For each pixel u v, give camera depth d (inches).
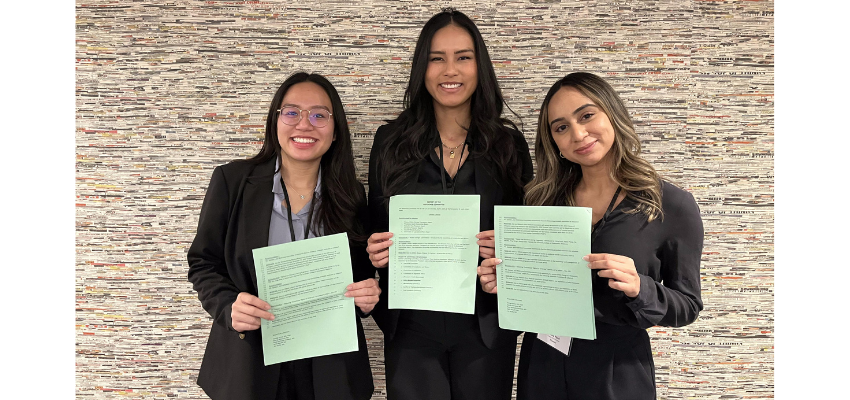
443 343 55.5
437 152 58.7
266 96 72.2
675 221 45.8
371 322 74.0
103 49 71.4
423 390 55.6
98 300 73.5
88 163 72.4
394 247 53.6
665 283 47.6
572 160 48.5
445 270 52.5
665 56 70.9
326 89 54.6
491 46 71.9
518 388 53.2
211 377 52.2
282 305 48.9
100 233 73.0
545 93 72.1
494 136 56.7
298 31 71.6
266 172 53.6
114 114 72.0
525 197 54.1
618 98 47.8
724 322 72.7
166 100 72.0
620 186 47.7
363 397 54.4
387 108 72.8
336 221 53.4
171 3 71.1
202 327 74.0
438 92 56.3
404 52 72.1
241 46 71.6
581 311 44.6
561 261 45.6
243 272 50.8
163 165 72.6
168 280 73.5
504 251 48.8
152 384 74.2
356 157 73.2
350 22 71.7
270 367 50.3
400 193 56.5
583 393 46.6
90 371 74.1
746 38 70.3
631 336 46.8
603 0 70.6
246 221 51.3
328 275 49.7
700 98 71.1
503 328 50.3
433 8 71.5
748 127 71.1
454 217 52.2
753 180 71.5
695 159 71.7
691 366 73.4
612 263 42.4
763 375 72.6
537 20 71.4
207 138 72.4
